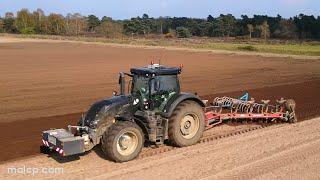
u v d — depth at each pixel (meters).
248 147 11.08
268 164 9.73
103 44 71.12
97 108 10.17
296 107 17.02
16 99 19.27
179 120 10.84
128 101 10.44
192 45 68.81
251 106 13.68
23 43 72.56
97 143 9.98
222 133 12.62
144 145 11.24
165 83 10.94
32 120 14.87
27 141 12.01
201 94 20.61
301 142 11.55
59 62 37.97
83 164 9.84
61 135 9.74
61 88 22.66
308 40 100.12
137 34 143.38
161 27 161.75
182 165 9.68
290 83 24.91
